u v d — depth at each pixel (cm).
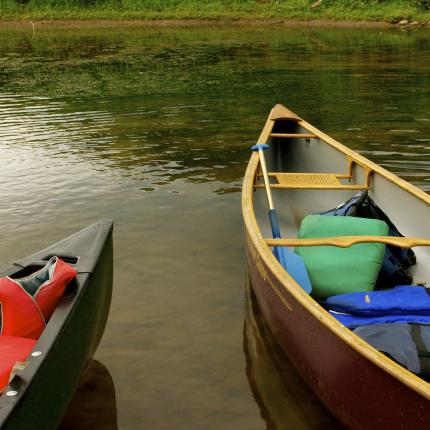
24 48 1802
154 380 310
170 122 855
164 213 524
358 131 774
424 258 378
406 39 1917
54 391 245
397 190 414
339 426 275
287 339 304
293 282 282
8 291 258
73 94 1080
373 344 245
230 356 329
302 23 2475
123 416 285
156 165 657
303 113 890
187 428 277
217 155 690
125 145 741
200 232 484
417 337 246
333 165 524
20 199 560
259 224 447
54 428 247
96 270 303
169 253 448
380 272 344
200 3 2714
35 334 263
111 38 2058
